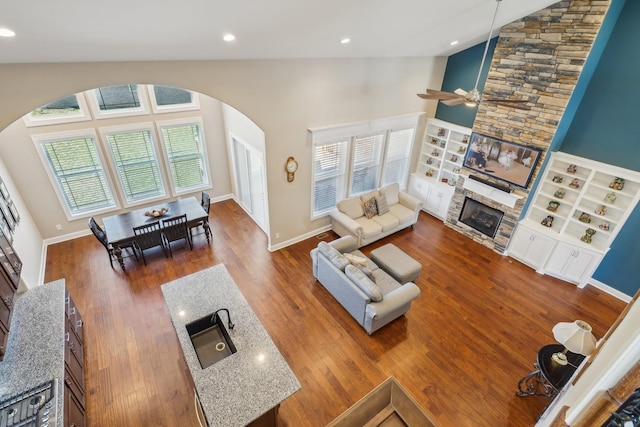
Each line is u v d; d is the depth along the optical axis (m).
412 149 7.46
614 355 1.22
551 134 5.01
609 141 4.82
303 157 5.72
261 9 2.95
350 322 4.61
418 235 6.76
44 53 3.02
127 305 4.79
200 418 3.15
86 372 3.80
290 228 6.25
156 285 5.21
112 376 3.77
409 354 4.14
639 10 4.22
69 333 3.53
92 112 5.73
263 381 2.68
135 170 6.60
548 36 4.70
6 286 3.10
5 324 2.89
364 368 3.96
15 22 2.33
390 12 3.63
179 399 3.55
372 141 6.67
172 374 3.81
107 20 2.60
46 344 3.09
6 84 3.22
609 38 4.54
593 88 4.84
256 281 5.38
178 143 6.88
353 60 5.45
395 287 4.74
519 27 5.00
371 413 2.88
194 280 3.69
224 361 2.82
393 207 6.96
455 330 4.51
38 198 5.78
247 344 2.98
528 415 3.48
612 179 4.89
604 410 1.25
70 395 2.99
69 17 2.44
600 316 4.78
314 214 6.51
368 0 3.20
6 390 2.68
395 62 6.00
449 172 7.09
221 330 3.24
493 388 3.75
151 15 2.65
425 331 4.48
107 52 3.27
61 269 5.52
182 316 3.21
